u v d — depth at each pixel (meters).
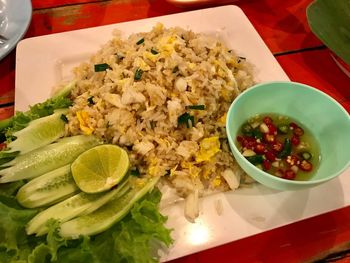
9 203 0.21
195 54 0.26
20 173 0.22
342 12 0.30
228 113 0.22
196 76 0.25
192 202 0.22
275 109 0.25
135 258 0.19
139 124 0.24
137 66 0.25
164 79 0.25
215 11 0.33
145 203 0.20
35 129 0.23
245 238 0.22
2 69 0.30
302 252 0.22
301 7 0.36
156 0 0.36
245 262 0.22
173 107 0.23
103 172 0.22
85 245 0.19
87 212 0.20
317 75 0.31
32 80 0.27
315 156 0.24
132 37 0.28
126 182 0.22
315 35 0.30
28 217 0.20
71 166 0.21
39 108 0.25
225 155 0.24
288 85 0.24
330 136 0.23
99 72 0.26
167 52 0.25
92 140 0.24
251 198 0.22
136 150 0.23
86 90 0.26
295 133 0.25
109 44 0.28
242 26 0.32
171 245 0.20
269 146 0.24
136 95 0.24
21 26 0.31
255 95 0.24
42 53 0.29
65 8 0.35
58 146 0.23
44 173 0.22
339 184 0.23
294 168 0.23
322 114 0.24
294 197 0.22
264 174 0.20
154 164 0.23
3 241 0.19
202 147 0.24
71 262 0.19
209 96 0.25
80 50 0.30
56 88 0.27
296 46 0.33
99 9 0.35
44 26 0.33
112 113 0.24
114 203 0.21
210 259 0.22
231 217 0.21
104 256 0.19
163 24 0.31
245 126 0.25
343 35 0.29
